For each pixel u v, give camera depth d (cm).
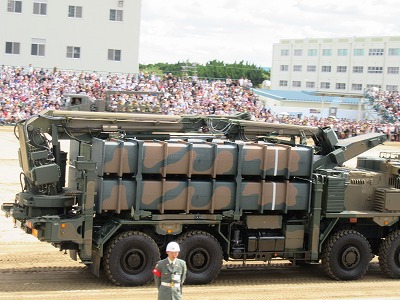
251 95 5769
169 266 945
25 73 4925
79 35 5306
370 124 5766
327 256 1380
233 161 1299
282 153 1334
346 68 8669
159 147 1253
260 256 1352
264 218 1345
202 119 1424
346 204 1420
